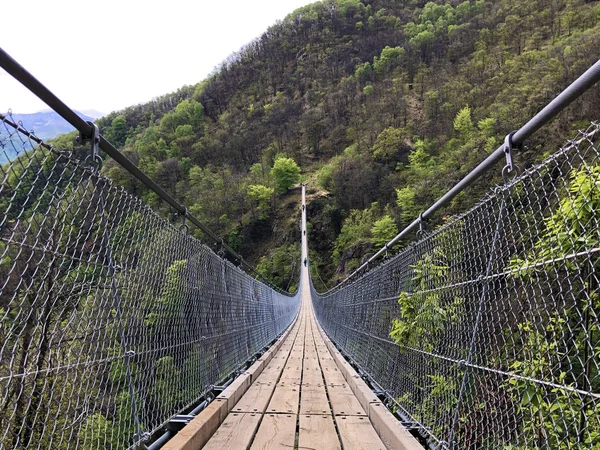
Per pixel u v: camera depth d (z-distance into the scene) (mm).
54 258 1131
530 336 1222
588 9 46438
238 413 2508
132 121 79688
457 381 1710
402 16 104375
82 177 1283
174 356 2119
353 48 98688
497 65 51188
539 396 1147
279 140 75812
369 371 3801
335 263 46812
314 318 17422
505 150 1417
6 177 967
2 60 970
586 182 1025
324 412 2582
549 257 1160
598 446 1035
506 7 65812
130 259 1646
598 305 1007
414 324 2395
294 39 107062
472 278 1630
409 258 2559
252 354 4816
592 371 1071
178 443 1593
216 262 3248
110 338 1419
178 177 56719
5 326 972
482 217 1549
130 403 1521
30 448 1047
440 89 56344
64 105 1235
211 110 88125
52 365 1132
